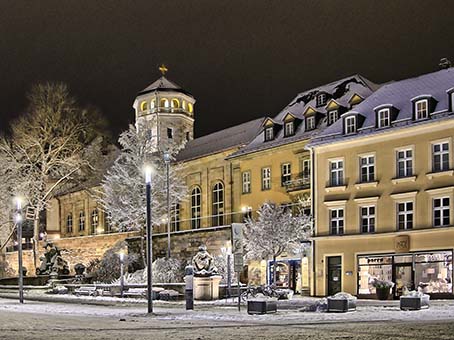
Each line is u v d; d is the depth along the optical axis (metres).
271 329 18.23
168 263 52.47
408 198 45.00
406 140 45.50
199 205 65.75
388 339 14.59
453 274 41.84
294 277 52.03
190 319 24.19
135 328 19.41
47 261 62.91
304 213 53.50
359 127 48.44
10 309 33.66
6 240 74.75
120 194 60.88
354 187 47.91
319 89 61.00
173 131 80.75
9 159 72.19
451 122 43.03
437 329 17.22
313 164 50.66
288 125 57.44
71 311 31.28
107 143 81.19
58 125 73.12
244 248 51.31
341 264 48.03
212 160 64.44
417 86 48.53
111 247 68.06
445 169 43.28
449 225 42.59
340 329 17.70
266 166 57.94
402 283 44.59
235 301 37.88
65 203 88.06
